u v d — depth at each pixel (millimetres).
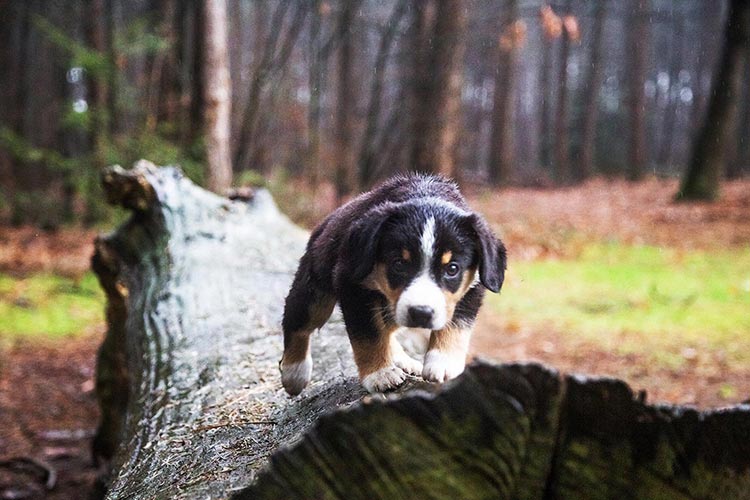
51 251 15422
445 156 14734
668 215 19500
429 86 14664
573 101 47406
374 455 2098
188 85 15406
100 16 18672
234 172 17719
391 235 3357
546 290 12383
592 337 9766
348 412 2094
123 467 3764
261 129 22391
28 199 17984
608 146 45000
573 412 2117
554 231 17641
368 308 3414
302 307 3891
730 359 8797
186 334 5184
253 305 5562
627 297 11734
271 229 7242
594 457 2131
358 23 23609
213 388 4309
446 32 14523
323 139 28797
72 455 7547
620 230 17766
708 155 21344
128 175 6930
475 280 3518
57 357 9836
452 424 2084
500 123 34469
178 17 15312
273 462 2148
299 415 3531
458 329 3488
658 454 2107
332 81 34375
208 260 6273
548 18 13633
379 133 26453
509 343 9594
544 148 42531
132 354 5523
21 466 7254
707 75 47500
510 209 22406
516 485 2143
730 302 11281
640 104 34625
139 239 6902
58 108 19938
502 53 33625
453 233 3359
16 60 28094
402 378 3355
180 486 3029
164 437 3795
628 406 2090
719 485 2084
